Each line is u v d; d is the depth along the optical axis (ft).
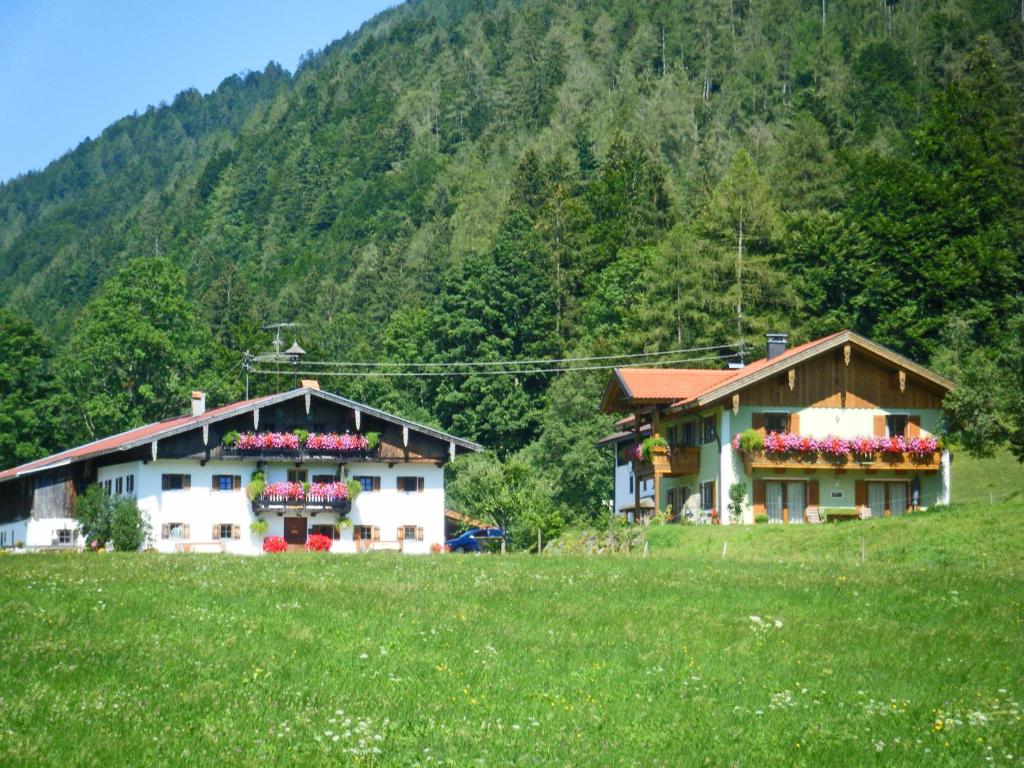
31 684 70.79
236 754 60.23
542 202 524.93
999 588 114.21
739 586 117.29
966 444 189.16
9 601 98.99
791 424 203.41
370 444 220.64
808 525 170.09
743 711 75.77
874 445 201.57
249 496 213.25
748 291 343.87
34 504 253.65
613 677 83.20
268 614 98.17
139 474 211.61
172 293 350.02
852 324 334.85
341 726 66.80
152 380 341.21
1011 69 606.14
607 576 125.29
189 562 139.74
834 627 99.81
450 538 257.14
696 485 215.10
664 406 218.18
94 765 56.59
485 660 86.12
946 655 91.40
